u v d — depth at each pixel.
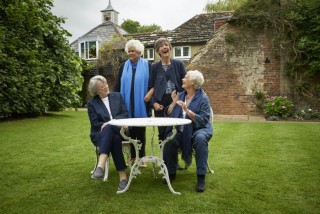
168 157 3.70
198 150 3.44
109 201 3.13
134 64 4.43
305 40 11.52
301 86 11.97
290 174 3.94
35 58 10.17
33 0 10.40
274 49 12.39
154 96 4.23
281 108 11.22
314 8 11.52
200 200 3.12
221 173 4.03
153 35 22.53
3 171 4.19
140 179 3.91
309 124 9.09
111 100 4.14
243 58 12.88
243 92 12.92
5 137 6.77
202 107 3.81
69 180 3.82
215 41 13.20
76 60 12.49
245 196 3.20
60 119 10.44
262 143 6.04
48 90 10.88
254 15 12.34
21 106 9.92
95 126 3.93
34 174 4.06
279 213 2.78
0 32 8.61
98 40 23.33
